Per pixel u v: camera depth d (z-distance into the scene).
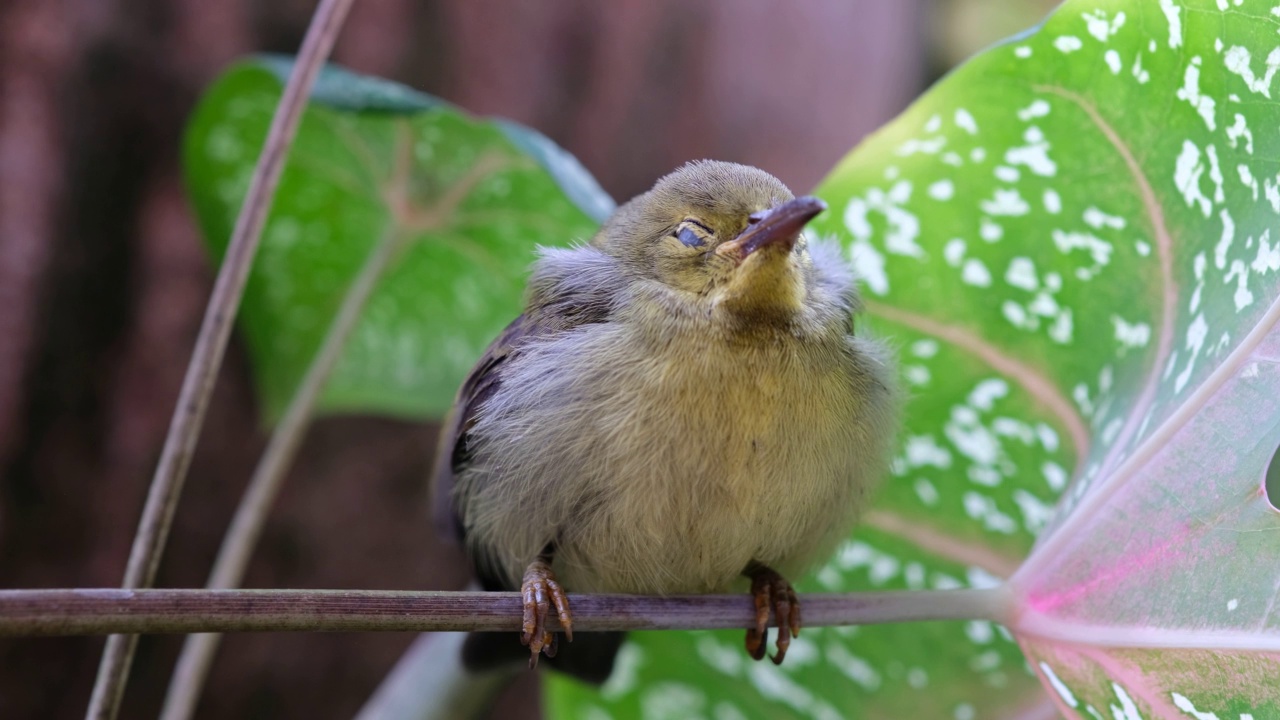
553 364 0.89
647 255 0.89
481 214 0.92
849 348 0.89
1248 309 0.87
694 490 0.88
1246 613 0.86
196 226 0.95
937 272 0.90
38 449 0.95
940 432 0.90
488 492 0.90
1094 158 0.88
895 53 1.36
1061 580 0.88
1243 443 0.87
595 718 0.93
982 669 0.91
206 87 0.96
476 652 0.91
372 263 0.93
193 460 0.97
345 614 0.85
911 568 0.91
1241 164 0.87
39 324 0.95
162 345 0.96
